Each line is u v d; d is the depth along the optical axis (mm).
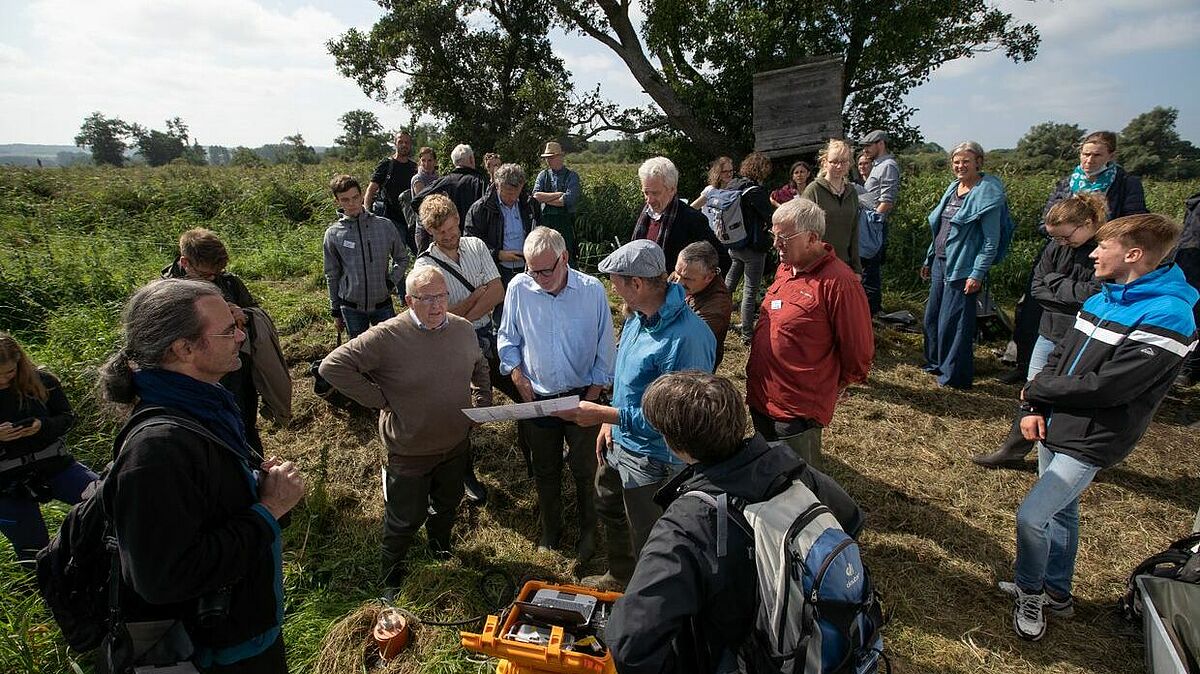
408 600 2895
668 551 1443
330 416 4586
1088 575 3066
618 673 1437
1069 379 2412
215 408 1548
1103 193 4488
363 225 4461
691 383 1583
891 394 4953
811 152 9297
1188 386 4957
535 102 10250
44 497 2850
